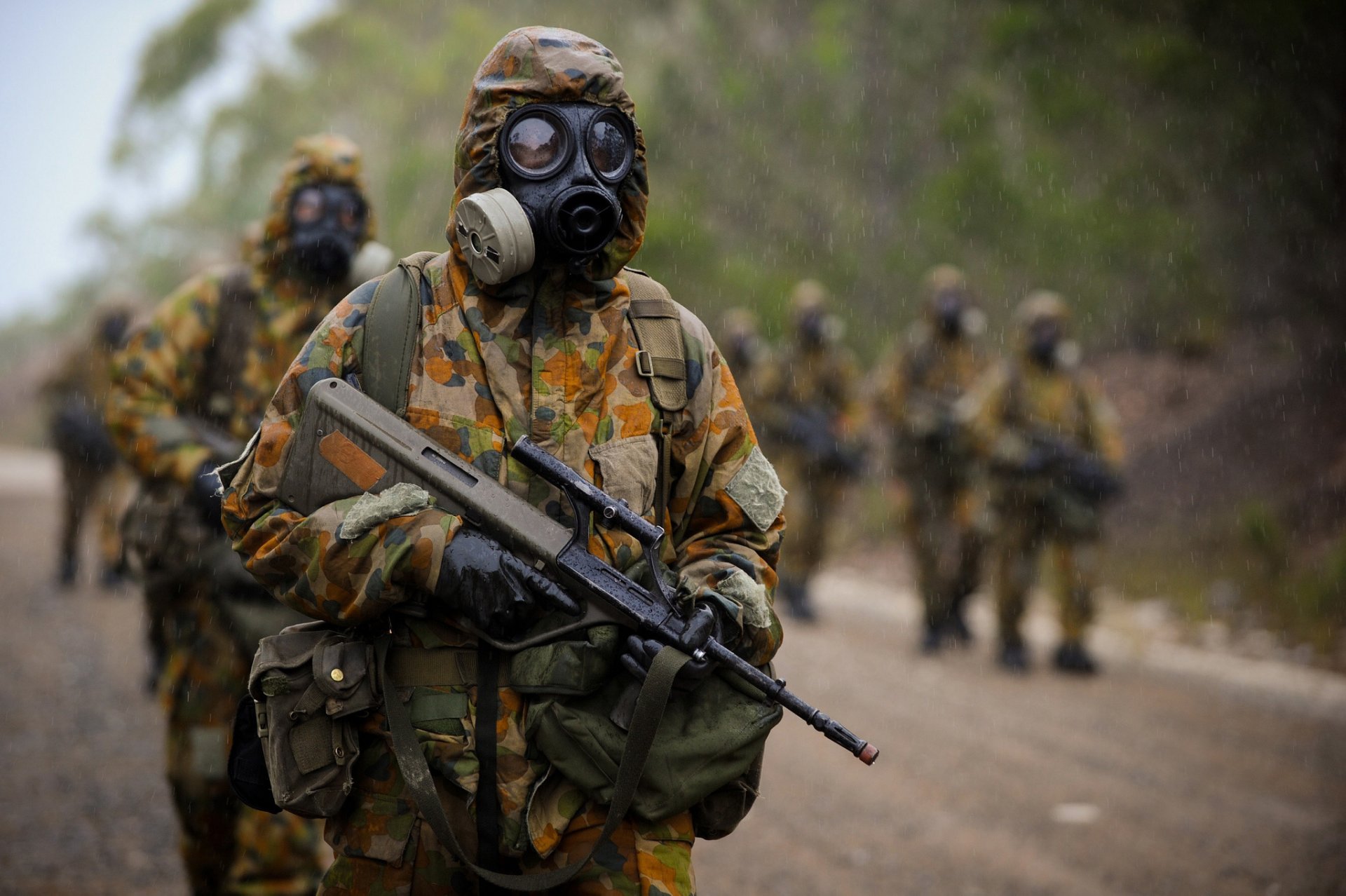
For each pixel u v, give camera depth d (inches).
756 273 1269.7
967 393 951.6
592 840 231.6
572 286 243.8
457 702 230.7
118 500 1090.7
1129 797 569.9
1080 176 1171.3
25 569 1200.8
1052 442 834.8
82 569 1220.5
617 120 237.9
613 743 226.8
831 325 1050.7
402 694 232.1
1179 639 927.7
